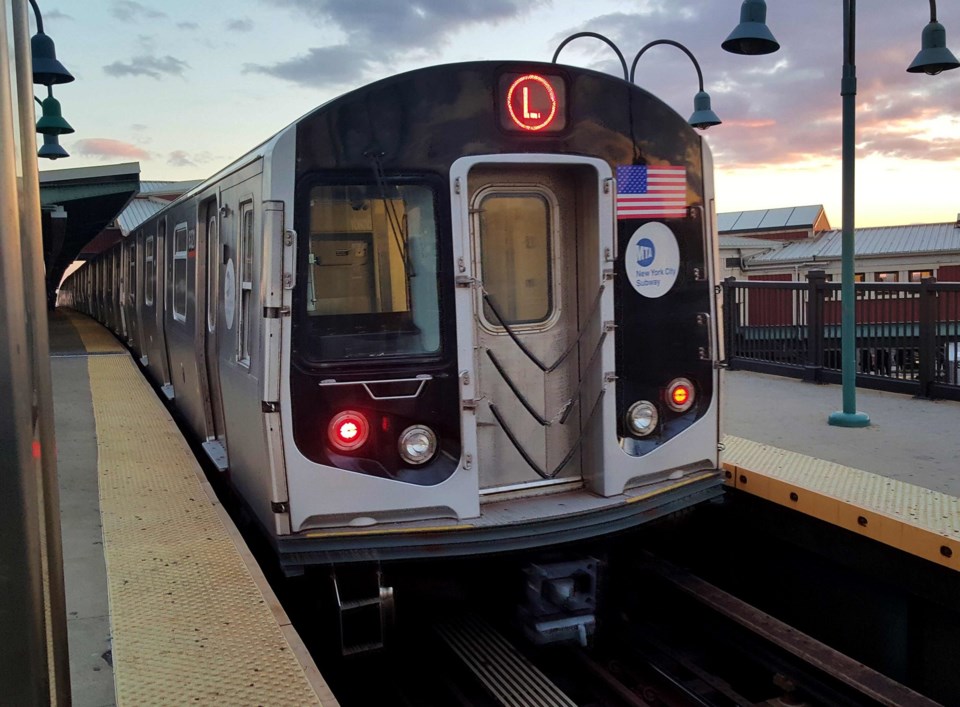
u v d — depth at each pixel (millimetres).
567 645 5176
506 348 4844
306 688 3029
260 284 4301
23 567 1608
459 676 4840
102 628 3553
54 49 9797
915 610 4727
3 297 1560
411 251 4414
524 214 4883
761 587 5859
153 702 2918
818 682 4559
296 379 4199
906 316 9047
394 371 4352
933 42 7527
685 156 5008
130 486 5348
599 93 4734
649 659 5023
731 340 11570
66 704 1857
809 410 8367
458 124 4469
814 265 26375
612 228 4758
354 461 4309
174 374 8805
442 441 4461
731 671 5152
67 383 9055
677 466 5074
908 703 3934
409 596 4676
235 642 3348
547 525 4492
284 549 4180
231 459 5578
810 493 5195
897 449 6668
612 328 4777
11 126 1571
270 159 4145
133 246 12945
